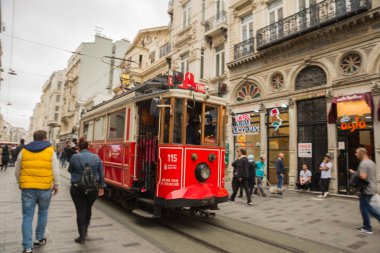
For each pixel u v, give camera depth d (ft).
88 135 37.06
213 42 58.13
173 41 71.87
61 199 29.09
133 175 22.82
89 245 14.96
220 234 18.51
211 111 22.08
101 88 149.89
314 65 39.19
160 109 20.36
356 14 33.94
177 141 19.92
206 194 19.69
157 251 14.48
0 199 27.43
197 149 20.42
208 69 58.18
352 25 34.76
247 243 16.75
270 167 44.65
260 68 46.75
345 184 34.83
